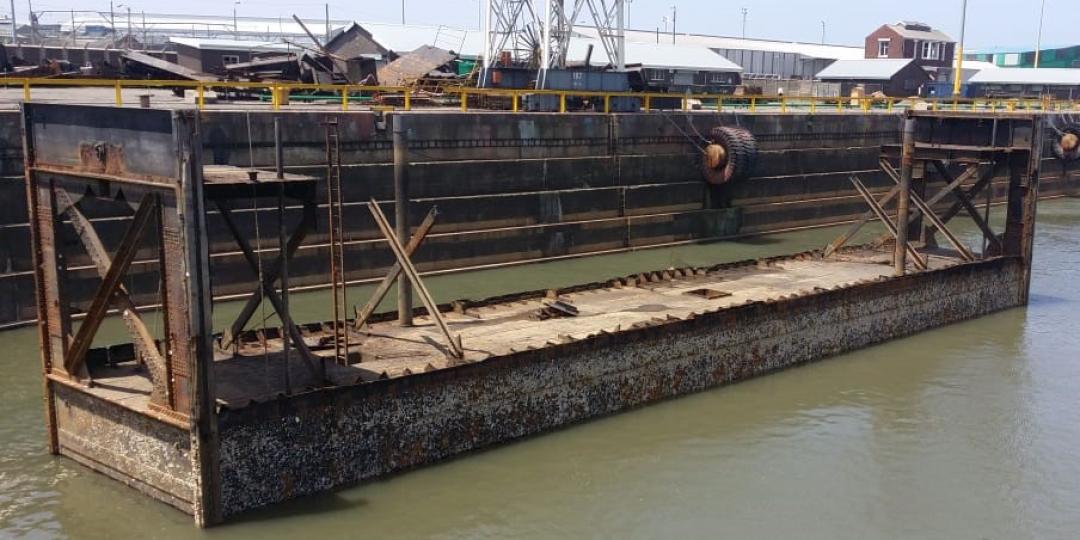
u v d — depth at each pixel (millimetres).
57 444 13086
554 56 39156
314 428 11789
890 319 20641
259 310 21984
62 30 114312
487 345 15047
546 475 13250
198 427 10672
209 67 43906
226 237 22750
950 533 12227
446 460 13281
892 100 46375
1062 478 13930
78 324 20297
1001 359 19469
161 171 10492
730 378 17453
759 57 91750
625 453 14148
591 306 18234
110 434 12133
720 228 34000
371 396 12289
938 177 39188
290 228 23703
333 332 15445
